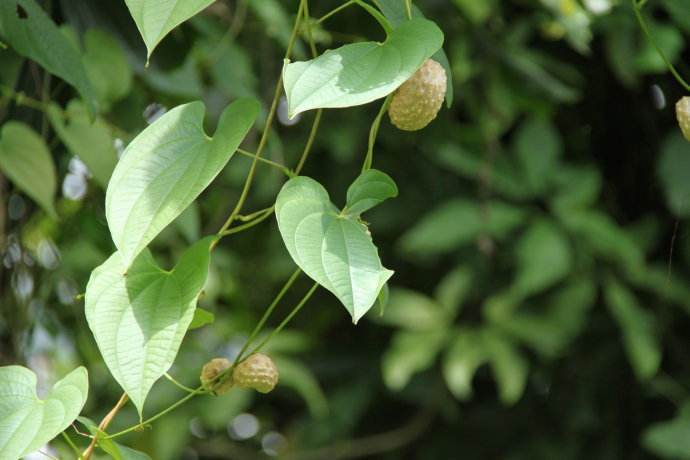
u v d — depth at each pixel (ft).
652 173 9.47
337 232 4.95
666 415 10.13
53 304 7.88
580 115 9.71
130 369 4.95
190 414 9.68
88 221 7.52
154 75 6.54
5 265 7.04
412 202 10.07
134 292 5.03
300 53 6.91
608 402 10.27
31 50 5.68
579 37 8.02
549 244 9.16
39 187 6.37
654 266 9.57
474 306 10.15
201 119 5.04
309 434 10.46
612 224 9.37
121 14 6.37
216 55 7.20
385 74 4.87
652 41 5.32
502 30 8.42
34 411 5.02
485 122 8.92
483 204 9.41
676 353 9.92
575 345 10.26
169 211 4.90
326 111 9.50
